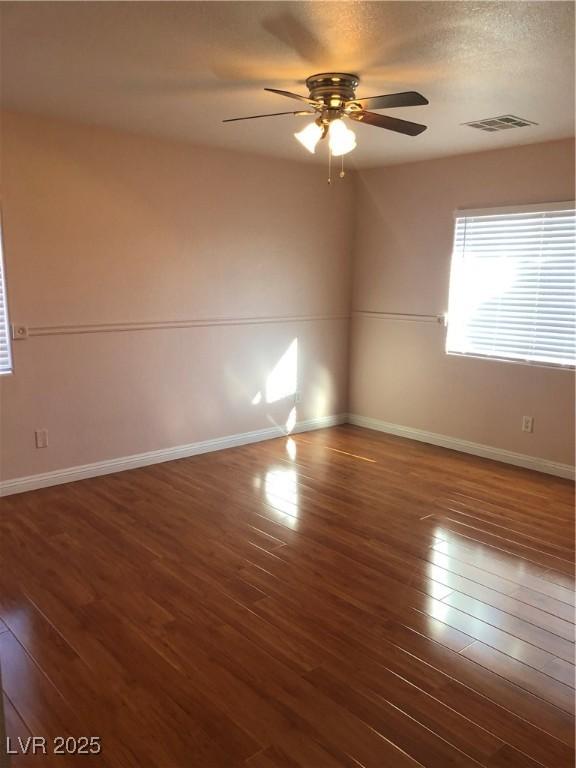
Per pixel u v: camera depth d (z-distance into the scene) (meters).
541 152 4.29
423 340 5.24
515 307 4.59
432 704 2.12
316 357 5.60
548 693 2.19
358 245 5.63
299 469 4.55
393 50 2.54
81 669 2.27
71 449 4.17
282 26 2.31
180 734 1.97
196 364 4.73
